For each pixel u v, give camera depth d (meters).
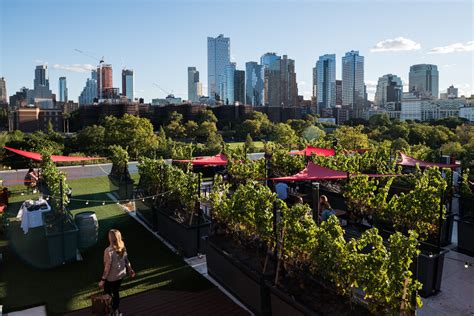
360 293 8.17
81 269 10.09
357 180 11.51
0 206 13.30
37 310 7.95
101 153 52.81
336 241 6.39
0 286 9.08
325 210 10.73
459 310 8.02
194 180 11.23
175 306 8.02
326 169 14.30
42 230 12.94
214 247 9.17
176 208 12.55
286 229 7.23
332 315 6.25
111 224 14.36
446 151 35.56
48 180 15.19
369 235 6.27
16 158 36.03
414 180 14.35
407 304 5.73
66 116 140.62
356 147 38.84
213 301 8.27
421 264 8.52
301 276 7.16
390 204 10.16
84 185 23.20
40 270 10.02
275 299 7.02
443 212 9.17
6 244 12.02
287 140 42.09
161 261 10.62
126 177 18.33
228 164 18.83
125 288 8.91
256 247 8.68
